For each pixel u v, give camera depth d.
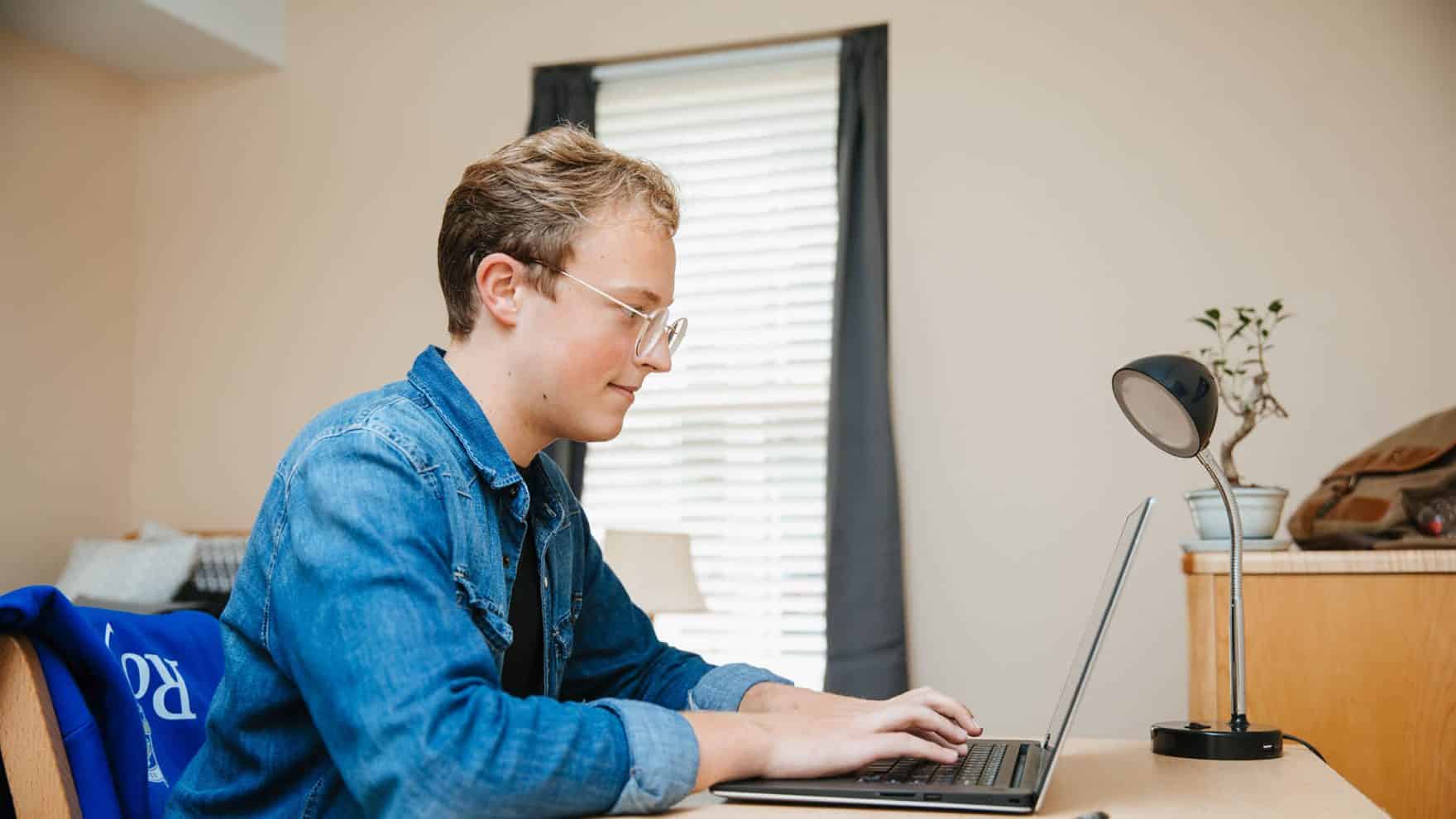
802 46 4.03
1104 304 3.65
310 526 1.01
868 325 3.75
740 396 4.00
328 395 4.42
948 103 3.85
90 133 4.56
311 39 4.58
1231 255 3.56
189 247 4.65
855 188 3.86
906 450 3.75
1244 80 3.61
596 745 0.93
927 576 3.69
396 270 4.39
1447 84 3.45
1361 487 2.21
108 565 3.93
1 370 4.20
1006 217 3.76
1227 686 2.02
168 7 4.16
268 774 1.08
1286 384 3.46
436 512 1.07
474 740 0.89
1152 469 3.56
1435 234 3.42
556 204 1.17
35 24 4.23
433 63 4.42
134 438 4.63
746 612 3.89
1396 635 1.96
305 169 4.54
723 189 4.09
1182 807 0.95
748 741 1.01
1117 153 3.69
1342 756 1.96
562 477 1.39
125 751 1.10
